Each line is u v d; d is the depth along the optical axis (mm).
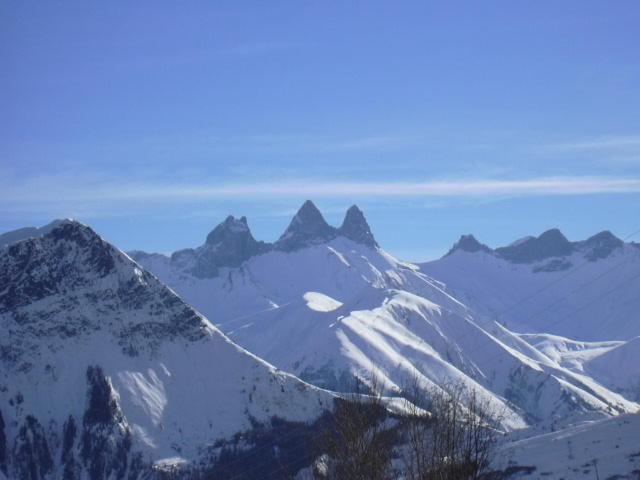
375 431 126938
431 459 115875
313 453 131875
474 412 126000
